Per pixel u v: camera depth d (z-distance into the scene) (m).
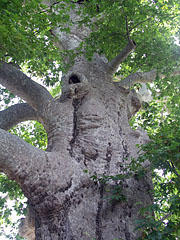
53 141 5.71
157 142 5.11
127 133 6.16
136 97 7.52
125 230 4.66
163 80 10.01
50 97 6.25
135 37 8.59
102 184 5.13
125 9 7.43
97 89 6.66
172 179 5.42
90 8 7.16
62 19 6.46
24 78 6.23
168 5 8.69
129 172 5.12
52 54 6.72
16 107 6.89
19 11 5.81
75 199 4.79
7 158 4.41
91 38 7.59
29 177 4.52
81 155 5.43
